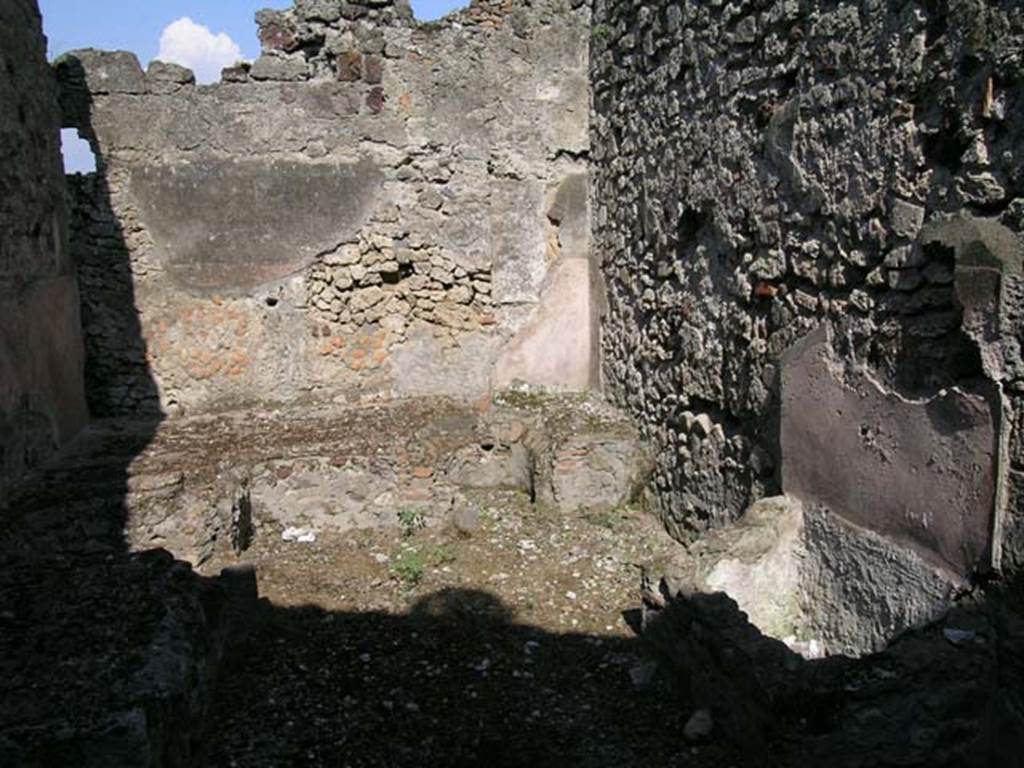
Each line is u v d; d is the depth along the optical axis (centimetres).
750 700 287
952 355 285
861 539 334
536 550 490
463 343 675
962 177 277
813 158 357
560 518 534
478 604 427
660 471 530
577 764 301
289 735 315
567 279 674
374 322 664
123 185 611
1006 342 259
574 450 538
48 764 225
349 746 311
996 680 228
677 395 505
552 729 324
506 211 665
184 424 607
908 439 305
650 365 546
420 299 667
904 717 253
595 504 542
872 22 316
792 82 373
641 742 313
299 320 649
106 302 618
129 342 626
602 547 494
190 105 612
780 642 297
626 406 596
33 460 498
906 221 302
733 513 439
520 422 592
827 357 352
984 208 270
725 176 433
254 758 301
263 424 604
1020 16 252
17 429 475
